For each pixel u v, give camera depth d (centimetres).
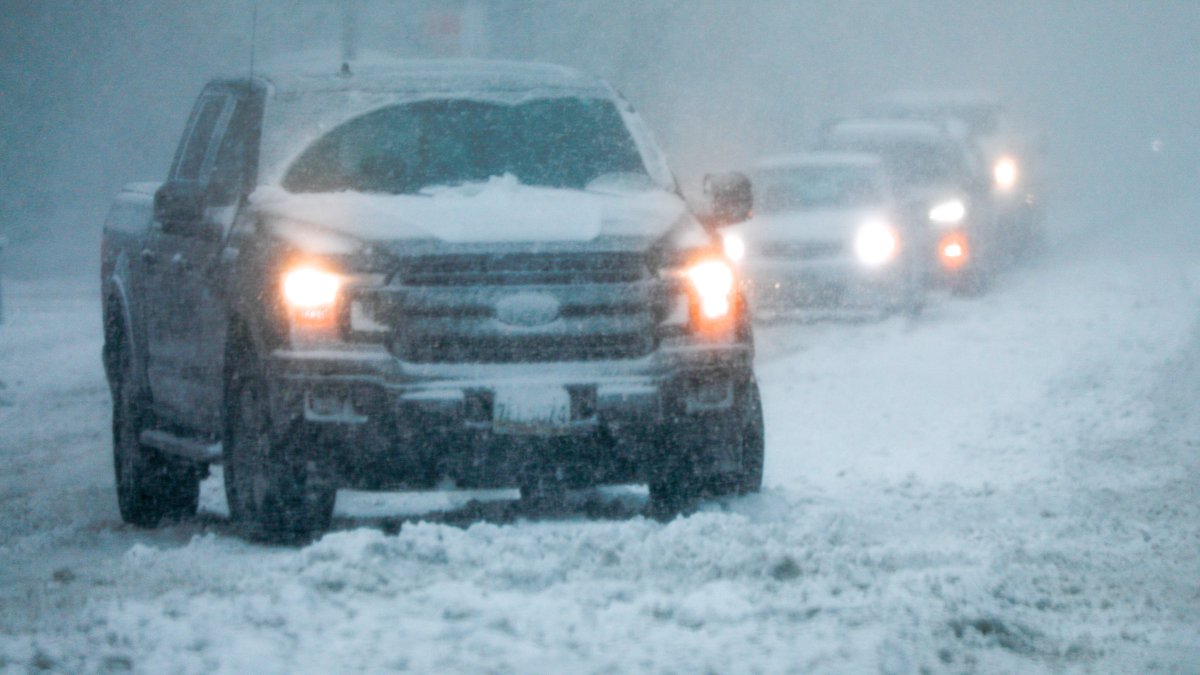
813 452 3625
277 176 2789
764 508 2647
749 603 1953
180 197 2742
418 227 2473
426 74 3005
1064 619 2002
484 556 2166
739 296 2564
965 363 4831
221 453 2639
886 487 3120
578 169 2847
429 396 2384
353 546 2136
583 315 2442
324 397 2414
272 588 2038
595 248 2452
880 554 2262
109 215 3378
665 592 2017
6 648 1738
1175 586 2192
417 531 2230
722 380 2506
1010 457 3481
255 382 2500
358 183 2778
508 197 2634
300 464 2439
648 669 1700
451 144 2855
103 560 2498
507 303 2422
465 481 2444
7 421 4544
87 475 3716
